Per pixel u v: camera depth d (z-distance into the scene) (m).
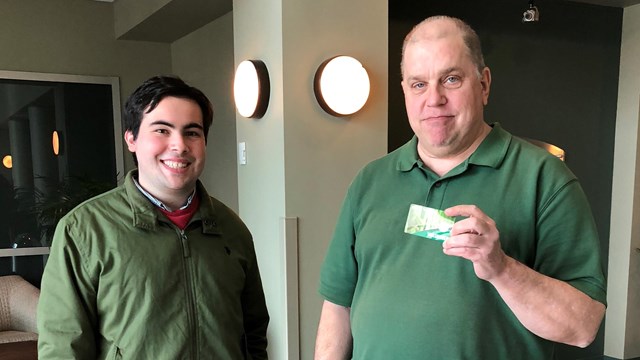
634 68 3.19
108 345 1.10
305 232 2.25
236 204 3.36
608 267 3.34
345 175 2.32
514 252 0.97
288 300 2.24
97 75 3.94
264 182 2.39
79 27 3.85
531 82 3.04
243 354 1.29
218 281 1.20
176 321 1.12
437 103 0.99
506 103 2.99
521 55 3.00
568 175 0.97
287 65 2.16
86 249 1.08
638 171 3.20
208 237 1.23
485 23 2.88
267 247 2.39
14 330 3.09
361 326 1.10
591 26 3.17
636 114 3.18
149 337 1.09
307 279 2.27
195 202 1.23
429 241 1.02
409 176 1.11
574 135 3.19
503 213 0.98
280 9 2.14
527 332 0.96
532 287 0.88
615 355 3.30
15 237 3.70
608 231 3.33
